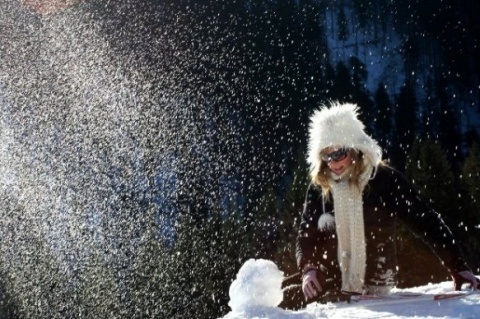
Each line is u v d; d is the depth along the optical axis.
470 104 58.16
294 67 51.50
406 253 12.63
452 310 2.75
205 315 17.55
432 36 62.62
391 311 2.85
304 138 40.28
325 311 2.97
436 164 15.91
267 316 2.91
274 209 17.16
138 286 18.86
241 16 45.94
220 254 17.69
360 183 3.43
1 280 19.70
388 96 57.59
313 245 3.51
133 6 28.22
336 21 62.44
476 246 14.80
